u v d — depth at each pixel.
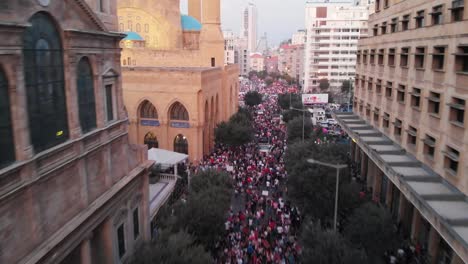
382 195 39.41
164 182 39.31
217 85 64.69
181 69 55.47
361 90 47.66
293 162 38.53
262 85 178.62
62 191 17.06
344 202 30.00
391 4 37.47
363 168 46.38
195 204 27.62
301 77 182.75
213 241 27.33
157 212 32.16
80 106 18.69
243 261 26.20
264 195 37.66
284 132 70.25
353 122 46.69
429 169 28.41
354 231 24.91
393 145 36.19
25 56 14.74
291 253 26.53
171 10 71.69
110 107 22.22
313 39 145.25
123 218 23.14
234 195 38.91
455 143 24.39
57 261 16.38
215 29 67.50
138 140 56.72
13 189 13.80
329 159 32.44
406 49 33.03
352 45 143.12
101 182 20.66
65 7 17.03
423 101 29.39
